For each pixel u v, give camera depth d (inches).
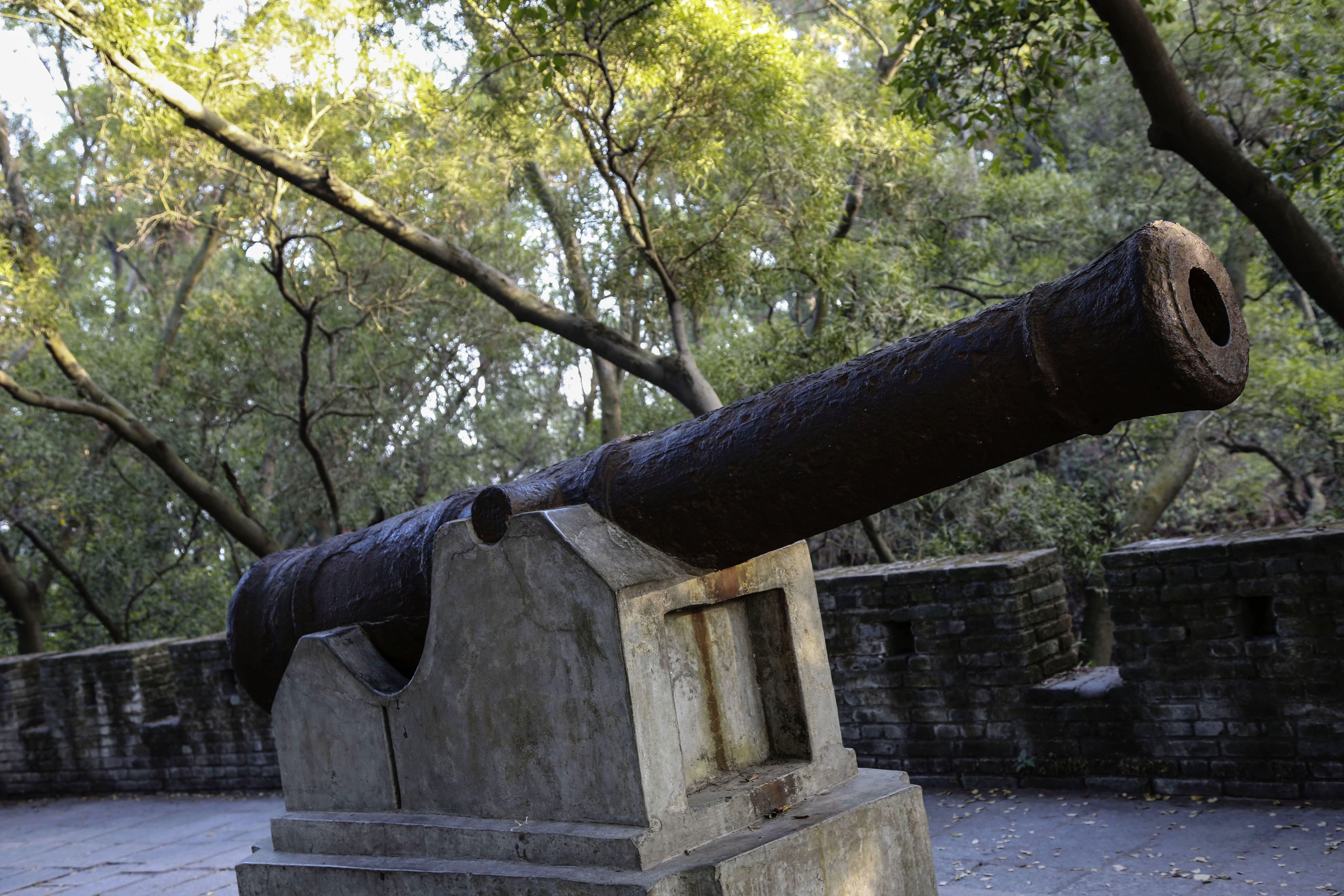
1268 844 137.9
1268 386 416.8
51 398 356.8
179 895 186.7
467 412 539.2
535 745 97.8
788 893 90.9
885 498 84.9
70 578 449.4
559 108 328.5
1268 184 206.8
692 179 329.4
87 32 275.6
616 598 90.1
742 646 107.0
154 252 599.5
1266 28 343.6
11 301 348.8
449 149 378.9
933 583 188.2
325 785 119.0
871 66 497.0
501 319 465.7
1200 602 160.1
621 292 341.4
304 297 433.7
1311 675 151.2
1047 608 187.9
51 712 315.0
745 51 293.3
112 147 353.4
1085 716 172.9
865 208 461.7
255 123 338.3
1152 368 68.4
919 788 105.6
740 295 357.4
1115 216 470.6
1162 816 155.0
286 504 563.2
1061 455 487.8
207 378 464.1
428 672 106.8
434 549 105.0
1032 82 247.9
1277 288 526.6
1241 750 157.3
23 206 387.9
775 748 107.4
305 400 365.7
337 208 310.2
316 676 118.7
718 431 92.3
